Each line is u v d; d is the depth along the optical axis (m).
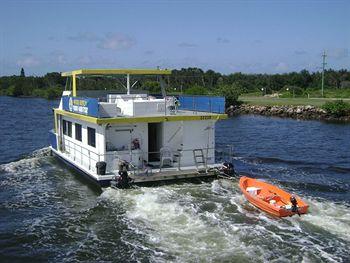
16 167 24.97
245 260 12.02
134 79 24.31
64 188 20.27
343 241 13.21
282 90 105.19
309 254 12.38
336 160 27.77
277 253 12.43
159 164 20.27
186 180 19.08
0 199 18.70
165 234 13.84
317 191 19.66
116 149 19.47
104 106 19.36
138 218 15.23
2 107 88.31
